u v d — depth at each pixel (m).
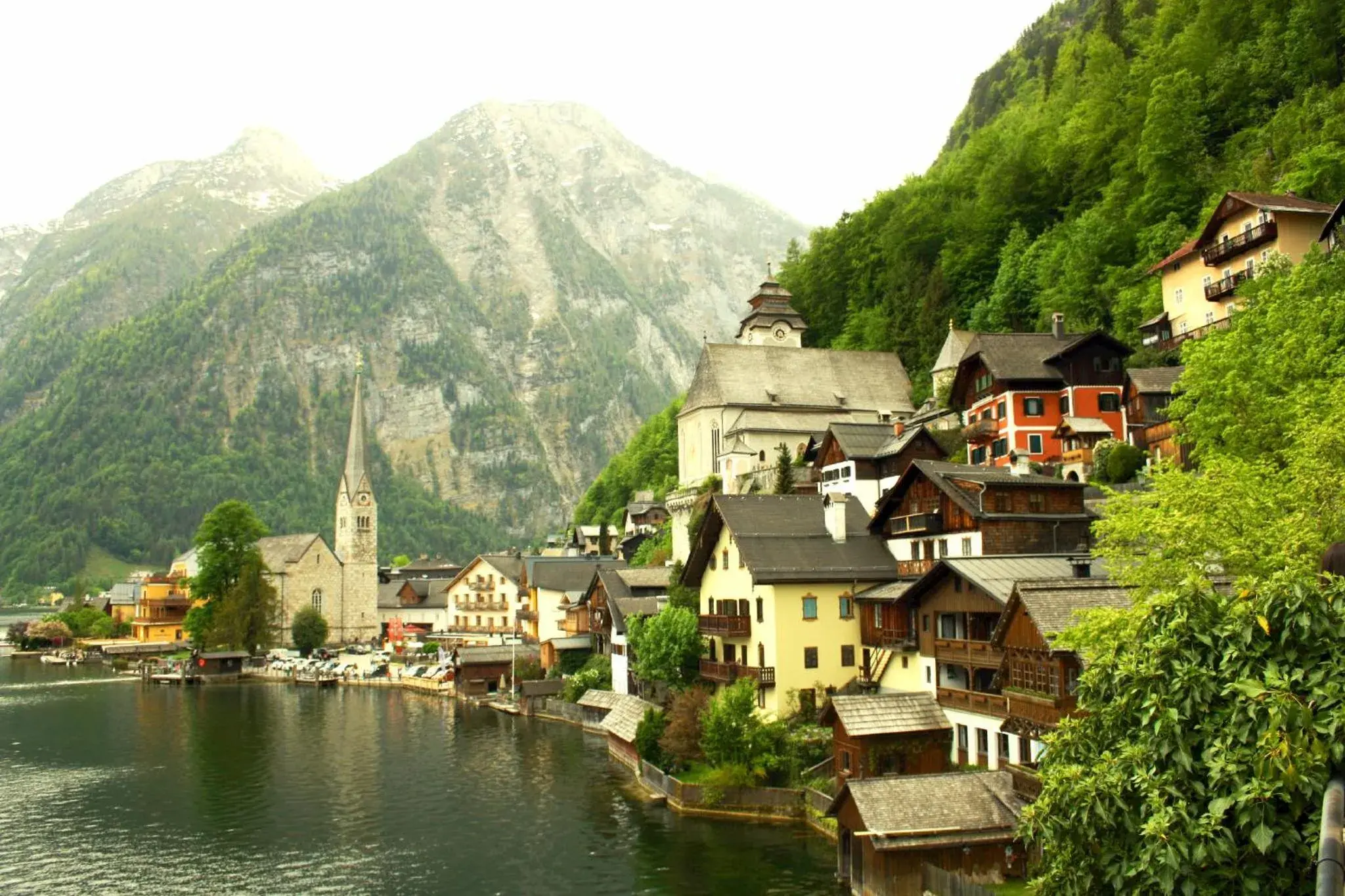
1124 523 39.50
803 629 63.41
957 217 144.88
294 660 151.25
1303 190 89.75
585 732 90.94
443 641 166.50
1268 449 45.59
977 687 51.34
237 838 59.84
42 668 166.12
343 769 77.88
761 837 54.12
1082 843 19.09
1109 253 111.31
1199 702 17.84
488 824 60.88
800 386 127.06
